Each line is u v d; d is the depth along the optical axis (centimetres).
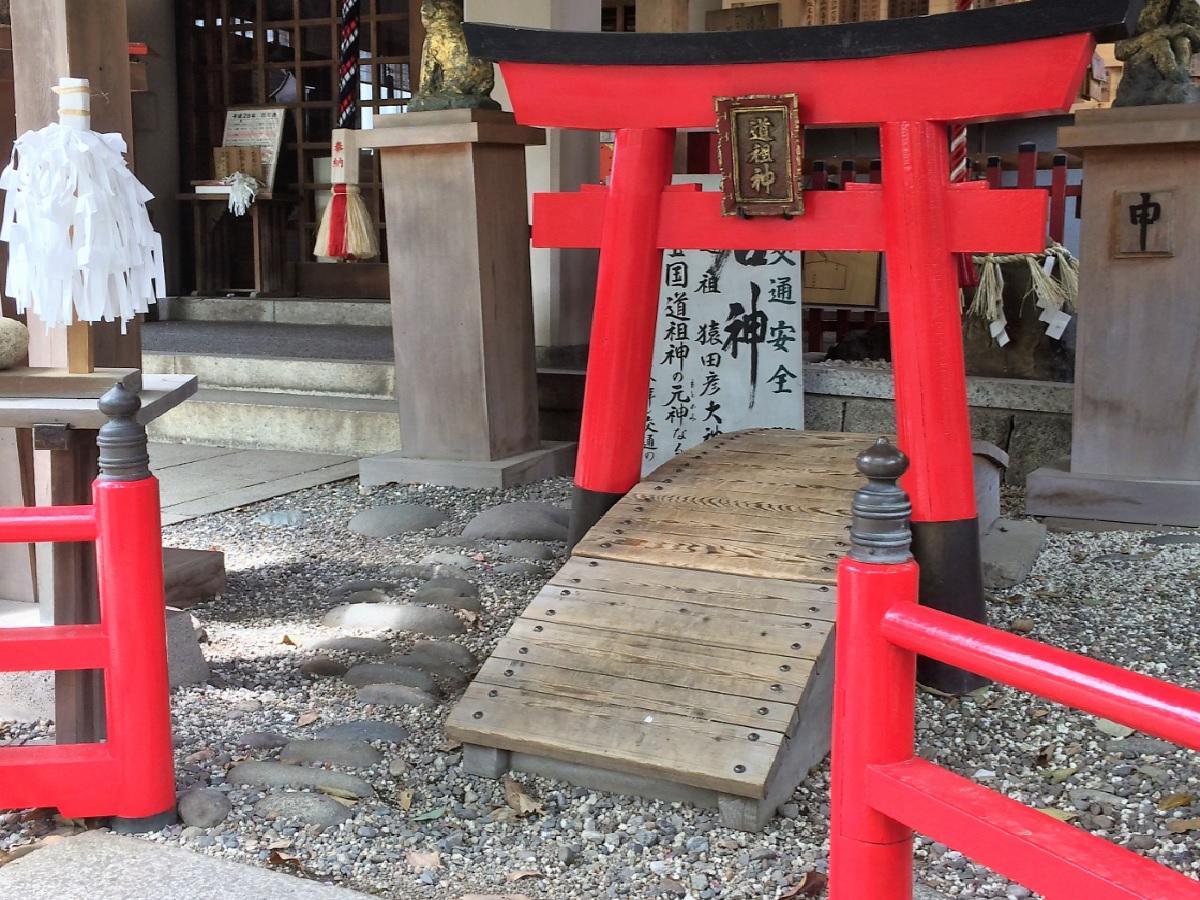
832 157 834
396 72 1012
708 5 988
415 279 584
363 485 600
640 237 362
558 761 286
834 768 188
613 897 240
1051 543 477
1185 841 256
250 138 1037
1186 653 360
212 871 243
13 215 280
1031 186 613
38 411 270
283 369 741
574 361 714
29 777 257
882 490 181
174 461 670
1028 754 300
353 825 269
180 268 1070
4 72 347
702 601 306
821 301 679
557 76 362
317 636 396
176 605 420
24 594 347
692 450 396
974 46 302
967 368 607
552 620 311
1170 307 481
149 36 1023
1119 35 294
